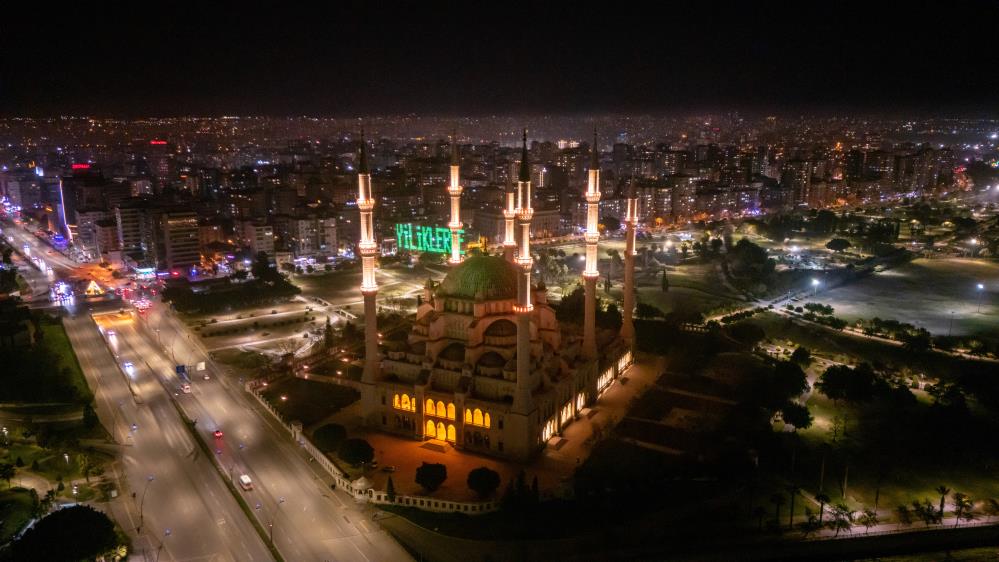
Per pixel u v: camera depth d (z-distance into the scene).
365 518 136.25
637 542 127.69
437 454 161.88
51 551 110.94
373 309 172.38
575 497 141.88
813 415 183.88
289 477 152.25
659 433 170.50
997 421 179.88
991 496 145.25
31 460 159.25
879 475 152.88
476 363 166.75
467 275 176.50
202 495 145.00
